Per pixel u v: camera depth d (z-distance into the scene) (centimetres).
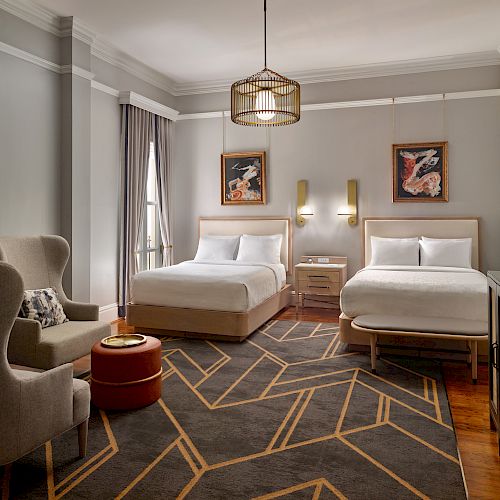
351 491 199
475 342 331
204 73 618
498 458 229
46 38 434
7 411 183
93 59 507
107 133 528
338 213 607
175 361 383
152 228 631
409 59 563
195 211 673
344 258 598
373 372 352
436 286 397
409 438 248
